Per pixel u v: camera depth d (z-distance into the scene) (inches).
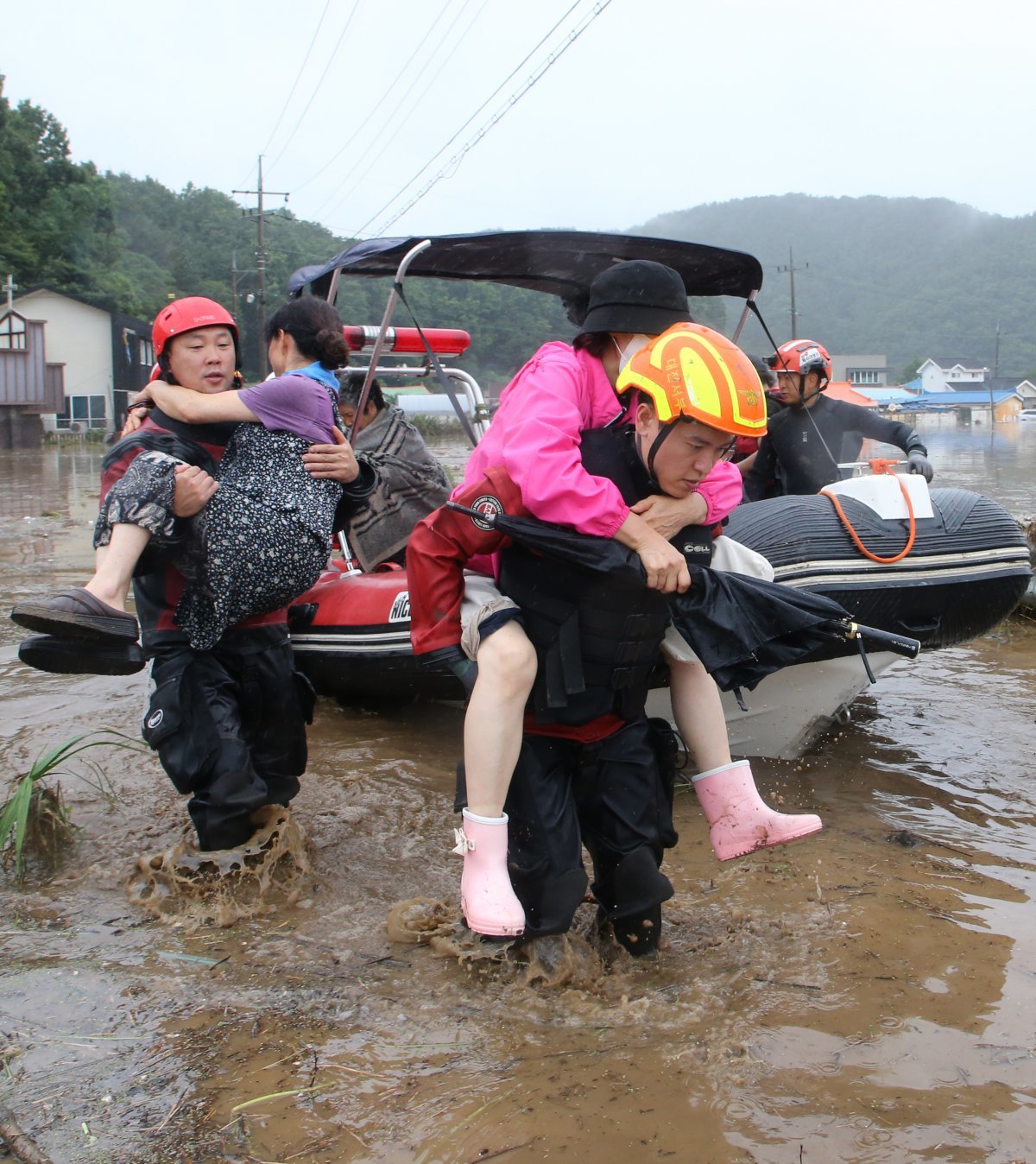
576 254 198.5
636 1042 107.2
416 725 207.2
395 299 190.1
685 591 112.1
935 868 146.6
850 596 175.3
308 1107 97.5
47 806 153.3
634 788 116.7
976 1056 104.3
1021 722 211.3
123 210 3900.1
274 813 147.8
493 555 121.4
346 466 147.8
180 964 123.1
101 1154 91.7
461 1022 111.3
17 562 408.5
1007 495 665.0
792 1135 93.5
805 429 245.3
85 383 1984.5
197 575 138.9
